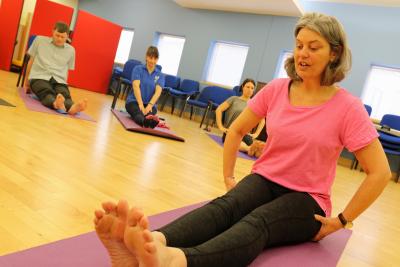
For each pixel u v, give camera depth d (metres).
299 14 6.13
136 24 8.24
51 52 3.93
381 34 5.48
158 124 3.94
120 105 5.89
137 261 0.80
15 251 0.99
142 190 1.77
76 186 1.61
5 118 2.68
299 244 1.35
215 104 5.93
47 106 3.60
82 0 9.16
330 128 1.20
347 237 1.68
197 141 3.95
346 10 5.77
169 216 1.46
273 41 6.50
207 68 7.31
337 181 3.49
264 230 1.03
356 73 5.64
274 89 1.36
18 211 1.24
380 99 5.65
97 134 2.91
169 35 7.89
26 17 7.96
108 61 7.61
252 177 1.28
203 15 7.29
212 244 0.89
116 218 0.77
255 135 3.81
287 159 1.26
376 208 2.63
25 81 4.51
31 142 2.18
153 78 4.20
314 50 1.17
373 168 1.15
